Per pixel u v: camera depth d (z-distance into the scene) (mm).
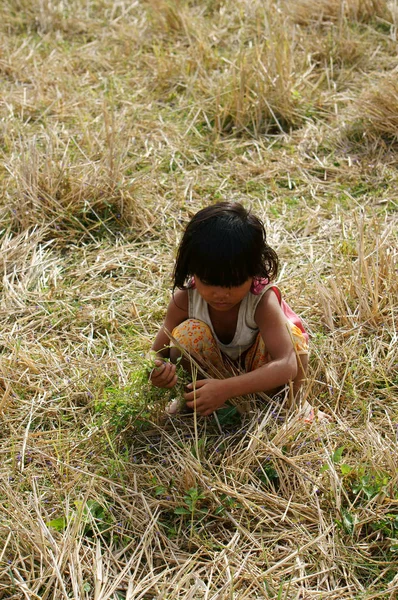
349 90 5953
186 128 5613
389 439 3053
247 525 2738
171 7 7051
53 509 2828
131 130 5520
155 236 4566
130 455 3051
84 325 3873
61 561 2559
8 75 6438
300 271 4129
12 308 3975
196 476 2830
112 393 3162
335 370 3389
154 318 3867
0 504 2836
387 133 5367
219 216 2785
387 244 4062
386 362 3480
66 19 7332
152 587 2549
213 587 2539
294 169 5141
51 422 3279
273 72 5746
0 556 2588
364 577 2576
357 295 3795
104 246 4477
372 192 4844
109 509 2799
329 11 6914
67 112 5836
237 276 2771
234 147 5379
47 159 4734
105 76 6387
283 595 2504
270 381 2992
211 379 3000
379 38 6648
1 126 5566
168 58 6484
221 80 5938
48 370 3533
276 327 3033
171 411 3207
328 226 4531
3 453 3111
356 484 2820
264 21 6828
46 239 4520
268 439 3014
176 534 2738
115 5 7488
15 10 7559
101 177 4727
